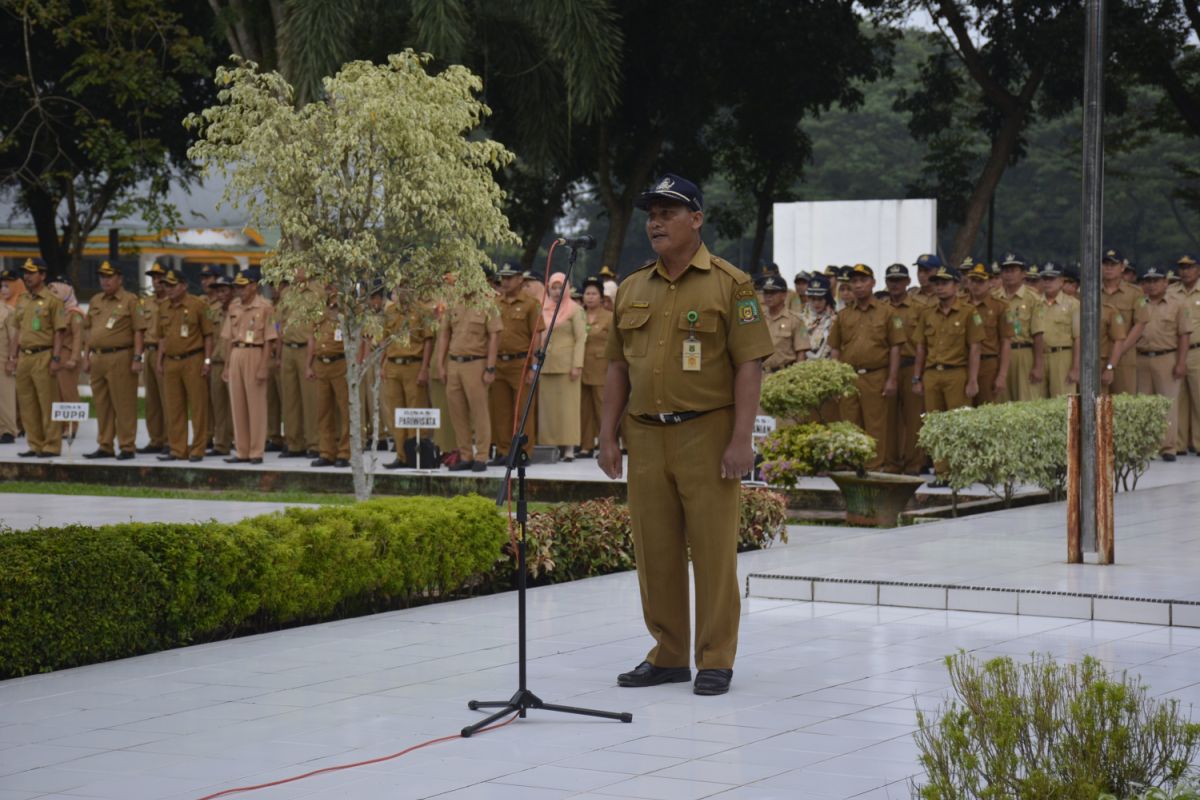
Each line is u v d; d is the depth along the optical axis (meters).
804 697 6.86
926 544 10.87
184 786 5.54
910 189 36.25
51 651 7.61
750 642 8.11
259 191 12.76
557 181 31.14
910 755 5.86
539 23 22.08
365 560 9.20
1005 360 15.87
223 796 5.40
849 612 8.98
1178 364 18.47
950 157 35.53
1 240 38.03
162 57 27.45
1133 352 18.56
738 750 5.97
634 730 6.31
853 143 58.19
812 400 14.57
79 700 6.95
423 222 12.56
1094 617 8.59
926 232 21.66
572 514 10.71
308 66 20.06
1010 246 56.75
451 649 8.07
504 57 24.52
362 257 12.38
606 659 7.79
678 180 7.01
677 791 5.41
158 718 6.60
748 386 6.96
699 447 7.02
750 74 30.16
